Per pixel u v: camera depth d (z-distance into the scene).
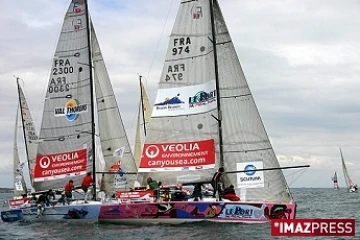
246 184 27.36
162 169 28.66
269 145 27.33
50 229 27.58
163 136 28.83
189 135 28.48
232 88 28.05
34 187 32.62
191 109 28.56
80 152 32.28
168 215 27.08
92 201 29.28
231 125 27.92
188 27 28.97
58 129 32.62
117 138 39.22
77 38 32.75
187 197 27.78
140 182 29.06
